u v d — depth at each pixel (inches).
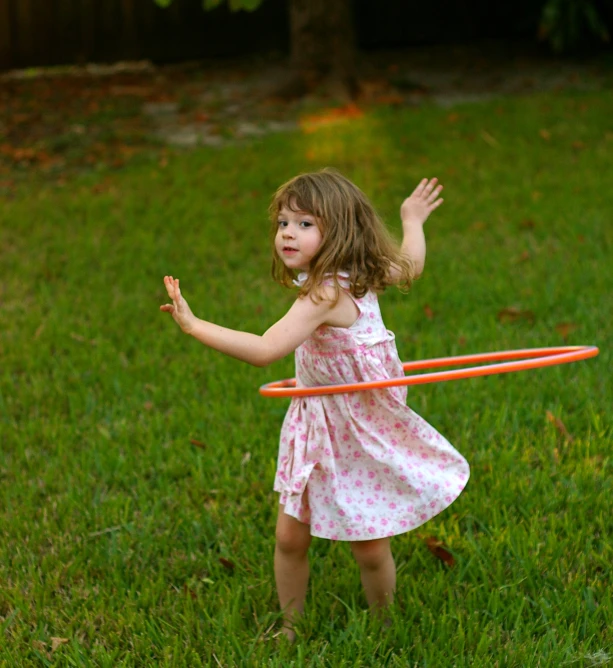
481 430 163.2
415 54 574.6
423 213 134.3
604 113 404.8
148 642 112.4
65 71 553.9
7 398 184.4
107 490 153.0
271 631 116.6
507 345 196.2
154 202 313.0
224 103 453.1
